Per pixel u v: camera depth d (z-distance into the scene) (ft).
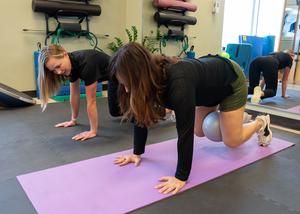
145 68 4.08
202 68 4.83
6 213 4.45
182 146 4.91
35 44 13.29
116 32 15.79
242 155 6.98
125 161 6.22
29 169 5.94
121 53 4.08
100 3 14.82
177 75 4.32
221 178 5.82
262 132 7.48
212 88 5.05
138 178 5.60
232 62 5.57
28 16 12.84
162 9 12.50
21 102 11.07
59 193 5.00
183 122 4.58
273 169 6.35
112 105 8.59
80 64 7.05
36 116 9.93
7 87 11.45
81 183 5.36
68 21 13.98
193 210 4.69
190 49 11.73
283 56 10.23
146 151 6.98
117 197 4.92
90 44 14.98
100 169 5.95
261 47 10.54
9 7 12.31
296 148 7.75
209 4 10.98
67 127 8.79
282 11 10.15
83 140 7.70
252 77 10.70
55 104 11.74
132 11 14.85
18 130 8.41
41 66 6.62
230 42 10.73
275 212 4.74
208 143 7.65
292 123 9.81
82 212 4.48
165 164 6.25
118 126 9.02
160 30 12.67
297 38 10.12
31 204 4.68
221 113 5.90
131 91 4.20
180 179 5.24
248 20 10.50
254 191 5.38
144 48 4.15
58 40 13.75
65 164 6.19
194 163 6.42
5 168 5.97
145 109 4.29
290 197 5.22
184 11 11.70
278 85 10.36
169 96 4.40
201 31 11.31
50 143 7.44
